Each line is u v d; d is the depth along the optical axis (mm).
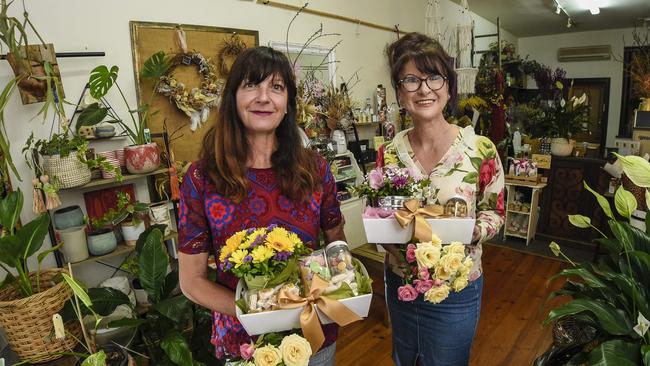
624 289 1052
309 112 2840
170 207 2461
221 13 2656
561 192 4078
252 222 1028
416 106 1280
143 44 2299
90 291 1782
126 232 2164
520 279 3340
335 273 931
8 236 1563
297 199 1064
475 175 1283
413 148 1407
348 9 3615
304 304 855
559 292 1229
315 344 863
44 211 1859
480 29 6355
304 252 933
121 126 2268
